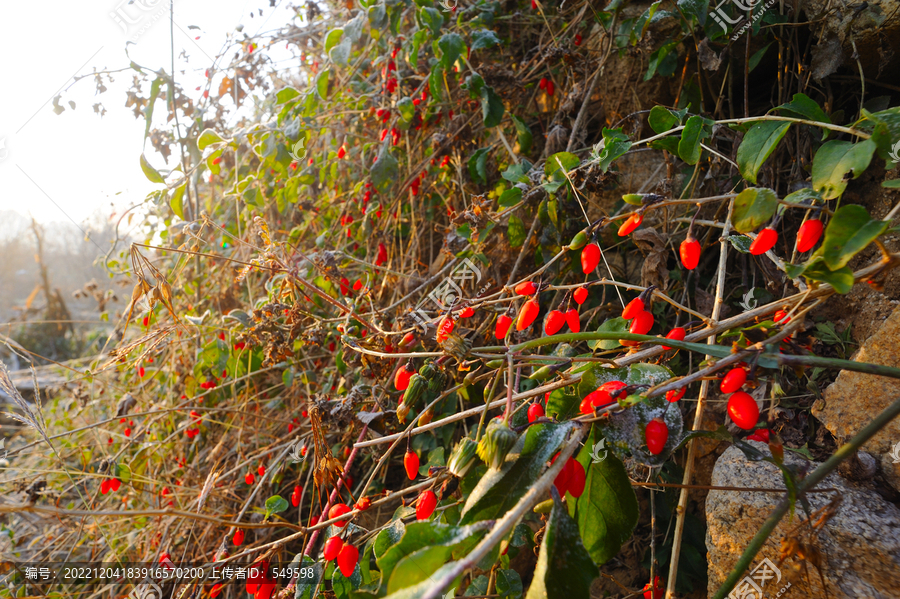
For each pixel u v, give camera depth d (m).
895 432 1.19
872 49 1.61
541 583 0.81
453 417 1.26
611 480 1.04
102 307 3.81
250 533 2.11
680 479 1.72
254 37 3.11
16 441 3.71
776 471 1.28
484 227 1.86
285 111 2.39
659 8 1.97
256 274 2.94
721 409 1.67
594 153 1.65
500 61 2.74
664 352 1.20
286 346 1.97
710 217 1.95
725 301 1.89
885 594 1.02
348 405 1.57
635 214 1.14
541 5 2.43
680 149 1.38
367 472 2.18
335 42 2.31
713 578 1.27
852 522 1.11
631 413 0.97
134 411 3.09
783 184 1.86
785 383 1.54
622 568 1.79
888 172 1.56
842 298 1.57
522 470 0.94
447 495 1.66
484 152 2.19
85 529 2.52
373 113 2.64
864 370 0.85
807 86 1.85
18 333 7.91
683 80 1.97
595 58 2.30
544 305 2.13
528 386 1.80
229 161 3.14
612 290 2.08
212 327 2.58
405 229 2.71
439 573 0.74
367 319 2.11
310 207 2.75
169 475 2.61
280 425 2.62
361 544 1.49
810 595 1.10
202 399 2.72
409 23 2.82
